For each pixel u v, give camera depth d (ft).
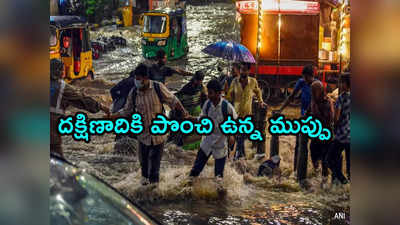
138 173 27.48
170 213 23.45
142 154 26.03
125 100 30.17
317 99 29.07
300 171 28.63
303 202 25.88
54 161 9.20
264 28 41.81
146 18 55.88
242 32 42.24
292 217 23.79
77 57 45.16
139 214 8.91
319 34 41.93
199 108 30.04
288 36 41.68
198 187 26.14
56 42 42.09
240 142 29.78
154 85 25.95
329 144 28.86
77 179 8.94
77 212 8.40
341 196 26.81
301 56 41.75
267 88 41.91
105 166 28.12
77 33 45.37
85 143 31.65
